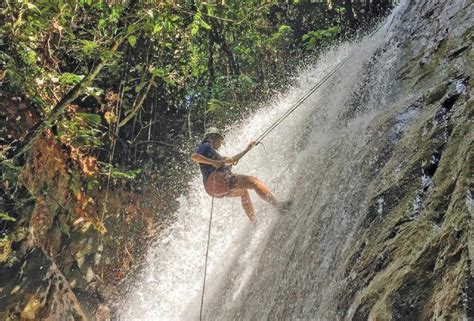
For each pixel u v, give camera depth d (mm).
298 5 12992
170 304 9414
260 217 7035
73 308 7773
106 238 9891
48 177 8930
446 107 3973
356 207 4324
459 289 2568
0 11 7758
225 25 12391
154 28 7781
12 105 8305
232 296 6133
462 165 3232
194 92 12492
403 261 3168
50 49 9141
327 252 4426
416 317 2812
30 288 7371
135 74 10977
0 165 7734
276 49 13305
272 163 8086
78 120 8867
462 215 2891
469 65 4238
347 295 3582
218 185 6703
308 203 5598
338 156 5535
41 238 8641
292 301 4598
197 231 10336
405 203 3617
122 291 9812
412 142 4059
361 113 6125
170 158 11883
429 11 6105
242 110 12578
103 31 8852
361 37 10719
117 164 10836
